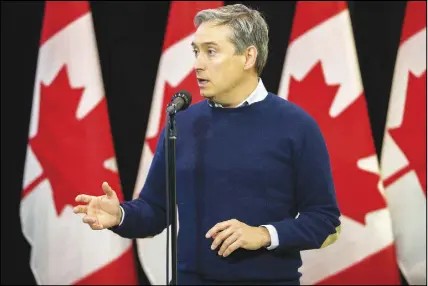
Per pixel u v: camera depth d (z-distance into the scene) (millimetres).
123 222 5727
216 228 5211
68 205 9680
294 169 5758
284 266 5703
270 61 10477
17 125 10742
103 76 10727
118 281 9734
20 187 10766
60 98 9719
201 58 5648
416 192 9508
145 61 10742
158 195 6191
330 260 9445
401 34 9906
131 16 10711
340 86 9359
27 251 10812
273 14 10469
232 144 5777
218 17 5645
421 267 9539
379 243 9234
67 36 9758
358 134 9305
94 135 9688
